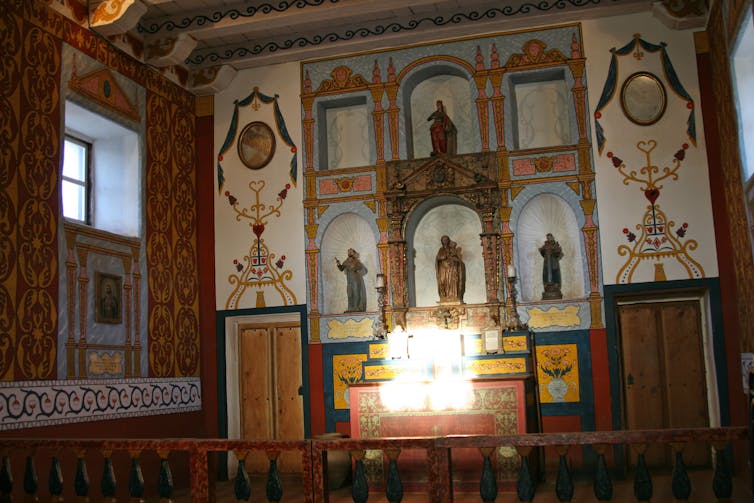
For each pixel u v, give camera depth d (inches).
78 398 341.7
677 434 224.4
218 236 455.5
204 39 429.1
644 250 399.2
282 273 443.5
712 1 372.2
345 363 426.9
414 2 387.9
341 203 441.4
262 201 452.4
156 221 415.8
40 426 317.7
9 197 314.2
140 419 383.6
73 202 390.0
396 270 424.2
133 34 406.3
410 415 365.1
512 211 418.6
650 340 409.1
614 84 413.4
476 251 438.6
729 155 365.7
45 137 337.4
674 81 405.1
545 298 410.0
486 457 234.1
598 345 398.6
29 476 266.1
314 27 444.5
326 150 460.4
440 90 454.9
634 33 413.4
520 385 355.3
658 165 402.9
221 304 450.0
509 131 424.2
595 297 401.7
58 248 340.2
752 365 345.7
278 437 435.8
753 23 282.8
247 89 462.3
